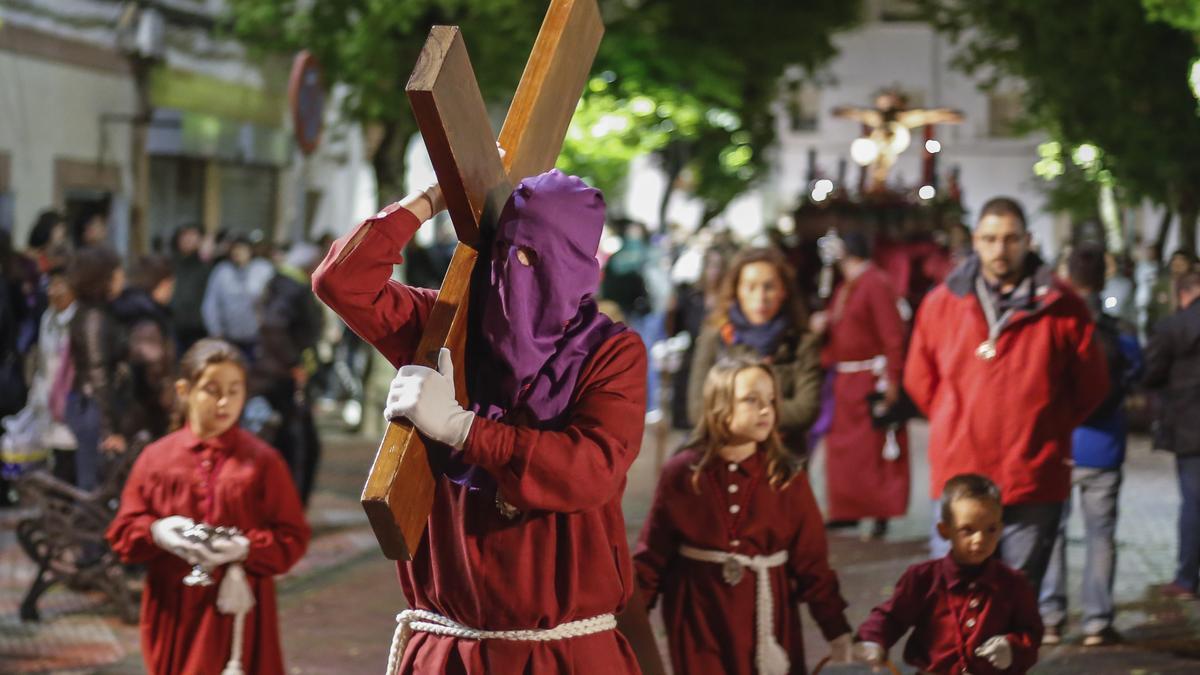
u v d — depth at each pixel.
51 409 12.19
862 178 24.42
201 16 26.20
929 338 8.38
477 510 4.35
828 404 13.69
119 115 23.59
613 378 4.30
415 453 4.02
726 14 32.56
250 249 18.23
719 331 10.59
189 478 7.49
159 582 7.41
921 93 62.47
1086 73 26.08
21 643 9.95
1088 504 9.82
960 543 6.75
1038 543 8.16
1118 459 9.78
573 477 4.15
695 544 6.76
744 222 63.31
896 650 9.53
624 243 24.08
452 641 4.44
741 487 6.71
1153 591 11.29
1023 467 8.04
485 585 4.33
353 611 10.86
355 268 4.23
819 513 6.84
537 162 4.49
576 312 4.28
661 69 30.27
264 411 14.12
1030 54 27.59
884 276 13.55
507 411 4.25
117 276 11.70
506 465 4.12
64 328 12.26
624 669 4.52
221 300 17.95
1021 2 27.02
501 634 4.38
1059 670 9.07
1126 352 10.16
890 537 13.72
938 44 62.09
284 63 30.38
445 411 4.04
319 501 15.73
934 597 6.82
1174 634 9.90
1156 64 25.20
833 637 6.87
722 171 39.97
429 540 4.43
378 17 21.00
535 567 4.34
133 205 24.11
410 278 20.80
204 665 7.30
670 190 40.72
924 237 20.69
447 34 3.88
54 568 10.59
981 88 30.30
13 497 15.08
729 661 6.71
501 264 4.17
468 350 4.30
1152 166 25.33
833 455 13.65
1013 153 61.97
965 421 8.14
